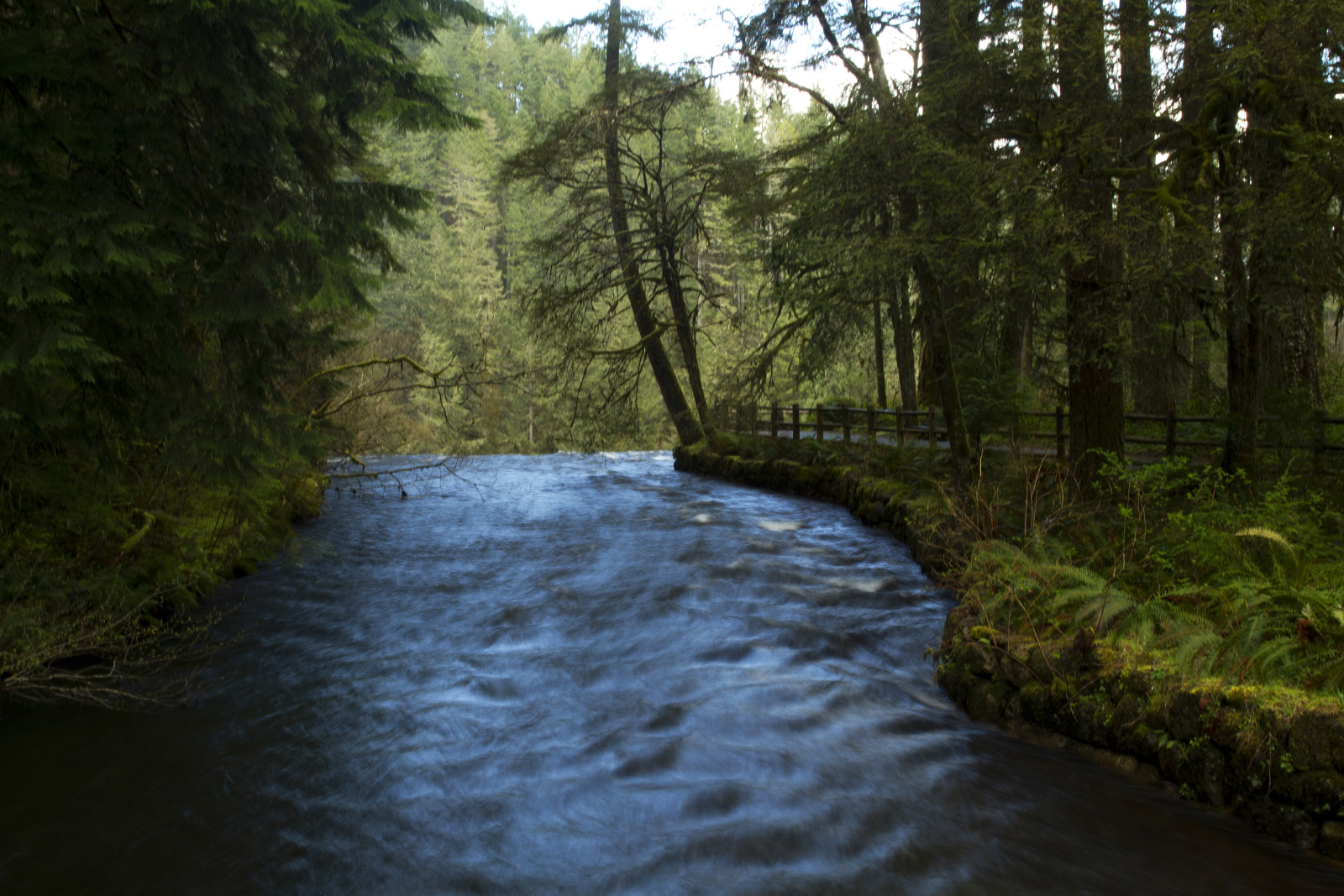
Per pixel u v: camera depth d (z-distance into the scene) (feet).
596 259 83.82
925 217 32.65
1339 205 25.11
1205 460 37.83
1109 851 15.34
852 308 40.88
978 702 21.88
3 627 21.84
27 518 27.02
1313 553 20.95
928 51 39.40
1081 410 33.27
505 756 19.84
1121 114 28.60
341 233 30.45
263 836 16.51
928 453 47.96
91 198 22.58
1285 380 38.19
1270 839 15.26
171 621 30.17
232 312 25.76
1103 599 20.52
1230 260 26.37
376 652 27.86
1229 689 16.61
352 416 62.23
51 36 23.44
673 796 17.80
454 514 56.65
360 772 19.16
